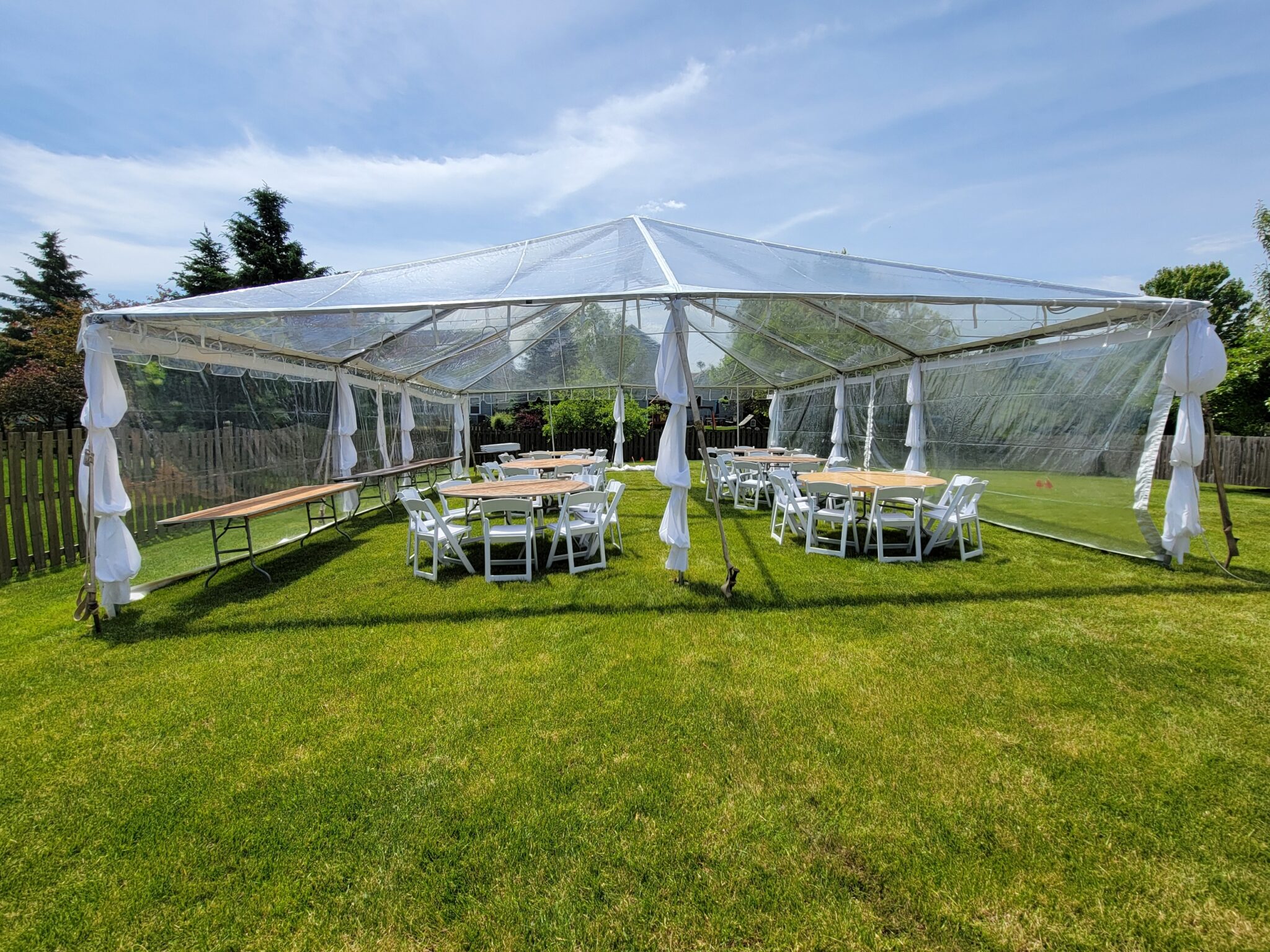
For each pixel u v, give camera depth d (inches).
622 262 194.2
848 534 262.2
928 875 66.9
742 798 80.0
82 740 96.6
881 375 371.2
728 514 315.6
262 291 185.6
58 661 127.0
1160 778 83.5
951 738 94.3
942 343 278.5
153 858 71.6
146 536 185.5
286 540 247.1
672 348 166.4
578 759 89.5
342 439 307.9
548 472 335.3
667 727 98.2
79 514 208.4
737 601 161.8
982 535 250.4
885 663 121.8
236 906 64.4
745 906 62.9
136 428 182.7
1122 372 204.1
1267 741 92.7
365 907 63.9
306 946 59.5
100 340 147.1
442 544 229.8
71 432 205.5
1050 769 86.0
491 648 131.6
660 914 62.0
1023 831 73.6
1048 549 221.0
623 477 503.8
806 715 101.4
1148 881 65.9
